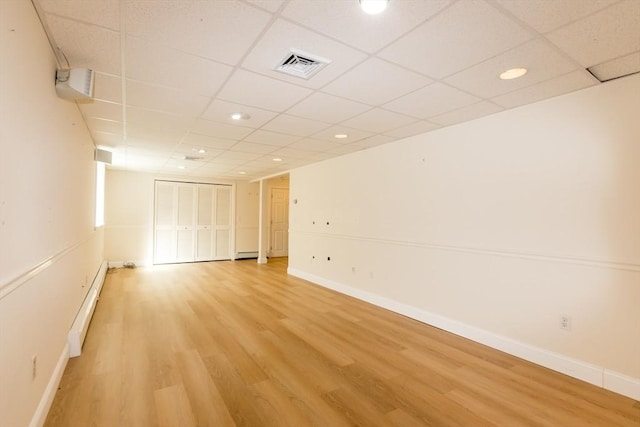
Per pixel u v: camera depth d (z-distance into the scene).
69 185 2.68
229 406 2.09
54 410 2.00
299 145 4.46
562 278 2.58
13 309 1.42
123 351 2.88
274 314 4.05
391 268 4.26
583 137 2.48
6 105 1.30
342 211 5.23
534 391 2.31
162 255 7.99
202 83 2.41
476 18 1.61
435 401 2.18
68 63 2.12
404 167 4.07
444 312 3.54
